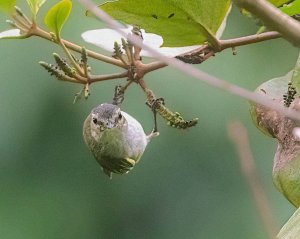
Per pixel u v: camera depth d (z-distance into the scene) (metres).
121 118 6.73
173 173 12.66
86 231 13.38
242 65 11.19
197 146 12.42
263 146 11.69
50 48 11.60
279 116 4.83
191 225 12.83
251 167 5.40
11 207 13.20
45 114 12.24
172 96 11.48
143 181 12.93
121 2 4.48
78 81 4.80
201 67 11.24
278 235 4.46
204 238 12.88
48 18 4.71
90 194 13.30
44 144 12.60
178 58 4.75
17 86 11.84
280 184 4.85
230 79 11.18
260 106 4.91
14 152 12.62
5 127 12.29
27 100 12.02
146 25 4.56
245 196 12.62
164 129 12.27
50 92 12.05
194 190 12.73
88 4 3.71
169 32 4.57
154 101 4.88
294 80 4.57
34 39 11.55
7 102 12.01
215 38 4.59
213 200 12.72
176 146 12.44
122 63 4.80
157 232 13.18
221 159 12.45
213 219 12.78
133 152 6.77
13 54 11.59
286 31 3.95
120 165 6.74
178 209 12.94
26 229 13.30
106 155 6.70
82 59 4.76
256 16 3.97
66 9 4.70
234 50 4.80
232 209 12.63
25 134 12.41
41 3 4.78
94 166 13.16
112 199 13.25
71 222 13.41
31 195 13.16
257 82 11.20
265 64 11.30
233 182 12.61
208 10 4.52
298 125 4.79
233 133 5.46
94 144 6.72
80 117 12.24
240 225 12.59
